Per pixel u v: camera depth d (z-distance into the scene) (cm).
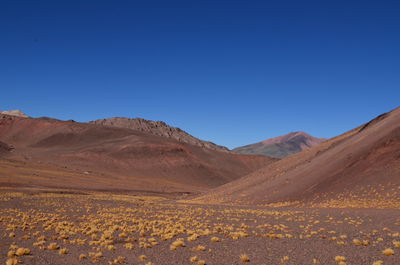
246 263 1365
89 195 7069
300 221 2730
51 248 1653
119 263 1391
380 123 6059
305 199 4519
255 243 1781
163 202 6538
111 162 18038
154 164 19138
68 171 13088
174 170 19188
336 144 6750
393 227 2156
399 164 4203
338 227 2300
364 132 6153
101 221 2756
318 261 1356
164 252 1585
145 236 2053
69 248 1686
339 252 1504
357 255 1434
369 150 4894
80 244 1788
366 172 4453
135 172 17712
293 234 2078
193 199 7238
